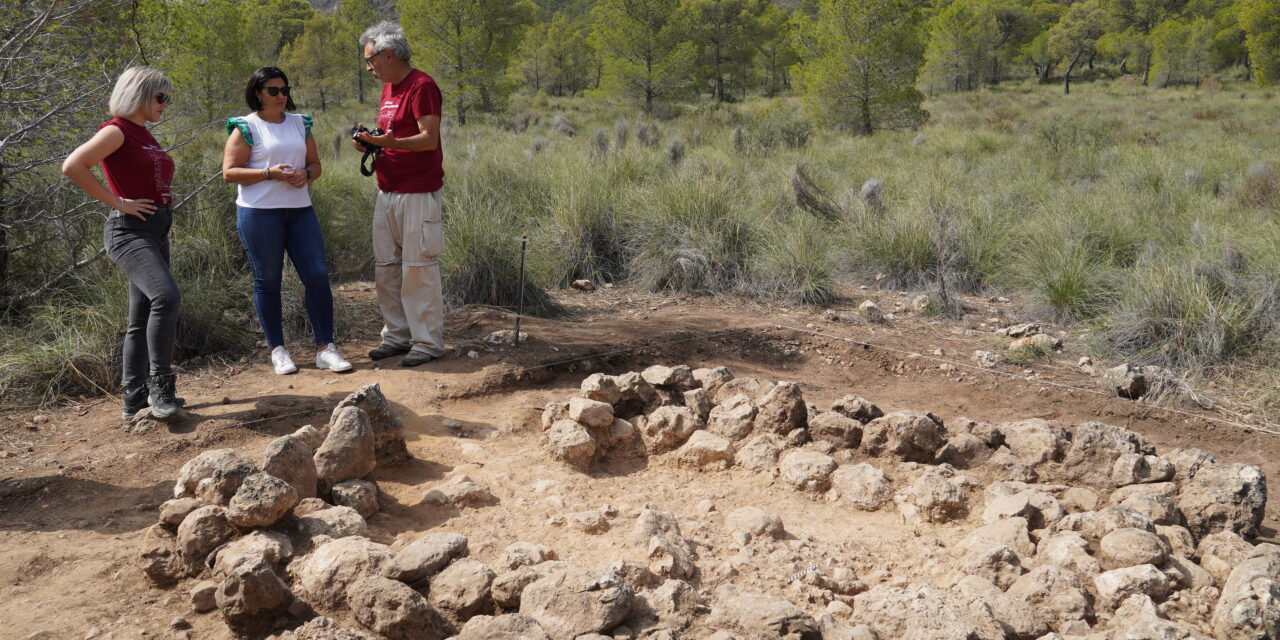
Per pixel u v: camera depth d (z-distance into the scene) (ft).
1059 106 117.19
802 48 85.15
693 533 9.86
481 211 23.45
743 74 170.60
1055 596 8.18
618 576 7.92
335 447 10.40
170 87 12.60
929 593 7.91
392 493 10.96
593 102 134.10
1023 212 32.94
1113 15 214.90
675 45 105.70
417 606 7.45
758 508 10.63
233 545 8.41
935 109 115.03
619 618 7.60
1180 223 28.55
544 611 7.59
